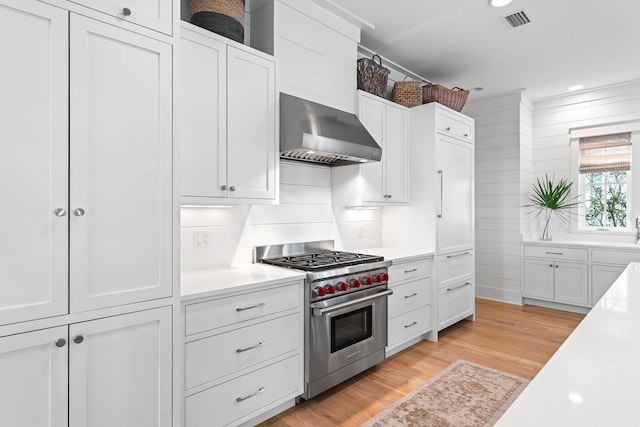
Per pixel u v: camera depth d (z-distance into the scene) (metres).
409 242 3.66
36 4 1.24
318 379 2.37
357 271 2.59
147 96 1.52
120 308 1.44
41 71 1.26
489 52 3.55
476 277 5.18
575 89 4.61
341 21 2.94
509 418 0.66
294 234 2.99
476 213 5.16
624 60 3.74
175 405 1.61
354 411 2.27
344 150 2.56
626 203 4.51
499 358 3.07
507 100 4.82
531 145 5.10
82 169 1.35
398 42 3.36
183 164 1.95
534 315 4.31
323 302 2.37
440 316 3.54
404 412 2.25
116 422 1.44
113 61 1.42
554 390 0.77
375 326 2.78
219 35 2.12
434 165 3.48
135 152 1.48
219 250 2.51
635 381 0.81
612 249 4.12
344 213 3.43
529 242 4.69
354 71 3.07
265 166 2.33
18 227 1.22
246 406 2.01
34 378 1.25
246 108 2.23
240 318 1.97
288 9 2.58
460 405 2.33
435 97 3.68
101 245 1.39
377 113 3.24
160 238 1.55
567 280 4.42
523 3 2.73
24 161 1.23
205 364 1.83
